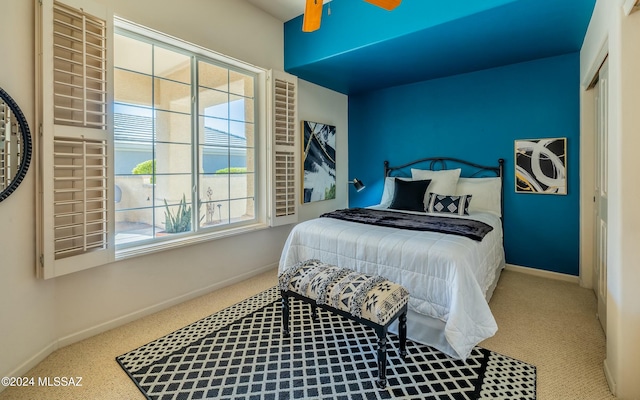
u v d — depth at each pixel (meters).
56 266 1.95
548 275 3.46
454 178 3.82
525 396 1.63
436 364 1.91
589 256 3.10
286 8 3.50
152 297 2.65
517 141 3.61
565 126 3.33
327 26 3.41
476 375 1.80
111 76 2.22
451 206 3.46
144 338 2.24
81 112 2.10
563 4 2.35
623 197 1.57
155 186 2.80
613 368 1.66
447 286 2.01
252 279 3.48
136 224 2.68
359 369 1.87
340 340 2.19
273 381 1.76
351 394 1.66
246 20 3.35
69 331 2.16
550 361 1.93
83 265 2.09
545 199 3.48
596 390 1.67
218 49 3.08
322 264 2.33
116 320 2.41
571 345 2.10
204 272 3.07
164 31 2.64
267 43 3.61
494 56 3.37
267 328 2.37
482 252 2.47
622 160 1.57
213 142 3.24
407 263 2.19
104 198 2.21
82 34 2.07
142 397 1.65
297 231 2.90
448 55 3.34
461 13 2.54
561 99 3.34
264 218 3.70
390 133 4.66
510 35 2.86
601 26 2.19
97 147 2.18
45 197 1.90
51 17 1.91
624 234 1.57
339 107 4.95
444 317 2.02
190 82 3.02
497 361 1.93
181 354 2.04
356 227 2.76
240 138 3.51
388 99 4.66
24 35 1.84
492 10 2.44
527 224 3.60
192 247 2.96
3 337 1.73
